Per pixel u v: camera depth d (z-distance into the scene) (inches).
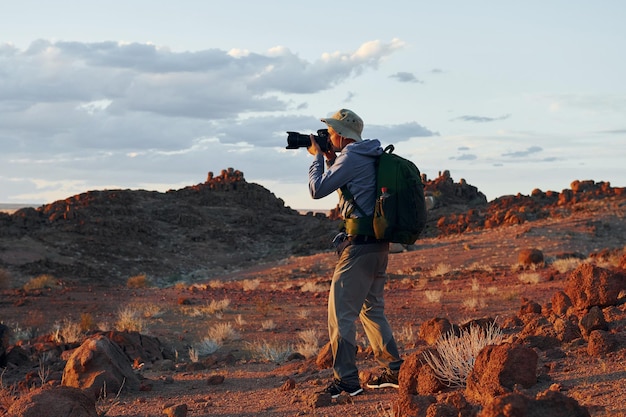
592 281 290.7
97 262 2994.6
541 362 223.0
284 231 4478.3
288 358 408.2
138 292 1143.6
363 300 213.6
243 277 2143.2
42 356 404.2
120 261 3115.2
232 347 549.6
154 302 950.4
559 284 926.4
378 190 205.9
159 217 4279.0
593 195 2950.3
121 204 4288.9
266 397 234.5
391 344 218.1
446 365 191.6
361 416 184.1
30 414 183.2
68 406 187.3
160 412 229.1
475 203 4190.5
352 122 216.4
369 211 209.0
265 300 960.9
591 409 154.5
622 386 172.6
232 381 292.4
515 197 3358.8
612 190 2928.2
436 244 2171.5
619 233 2004.2
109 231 3535.9
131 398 266.4
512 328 325.4
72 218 3590.1
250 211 4881.9
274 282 1731.1
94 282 2662.4
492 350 177.9
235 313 804.0
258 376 302.4
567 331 248.7
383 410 179.5
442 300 861.8
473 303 745.6
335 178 207.6
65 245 3088.1
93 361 278.2
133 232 3666.3
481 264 1621.6
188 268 3373.5
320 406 202.7
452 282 1171.3
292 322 703.7
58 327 668.7
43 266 2667.3
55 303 927.0
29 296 1028.5
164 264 3304.6
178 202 4699.8
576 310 295.9
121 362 290.5
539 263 1385.3
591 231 2003.0
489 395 172.4
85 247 3134.8
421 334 320.5
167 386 292.0
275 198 5216.5
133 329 636.7
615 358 208.5
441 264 1529.3
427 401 163.5
